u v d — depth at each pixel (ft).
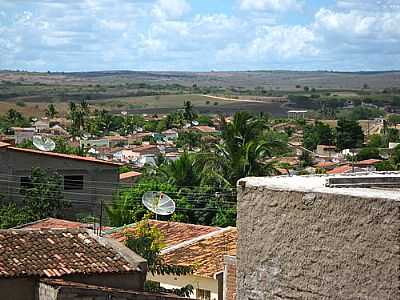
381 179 15.98
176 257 73.10
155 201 89.71
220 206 124.06
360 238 12.73
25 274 48.93
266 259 14.39
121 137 410.93
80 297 46.83
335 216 13.14
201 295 68.64
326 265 13.28
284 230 14.06
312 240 13.53
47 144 150.92
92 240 55.88
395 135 331.16
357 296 12.78
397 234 12.21
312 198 13.55
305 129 339.36
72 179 137.49
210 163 136.98
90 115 554.05
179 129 463.83
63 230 56.75
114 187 140.05
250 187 14.74
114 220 117.08
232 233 79.92
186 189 127.95
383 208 12.41
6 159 132.46
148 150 315.58
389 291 12.32
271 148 142.92
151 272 65.21
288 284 13.98
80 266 51.34
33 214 128.36
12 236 54.65
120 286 51.85
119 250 54.34
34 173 133.39
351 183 15.49
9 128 407.23
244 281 14.84
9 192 132.46
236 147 138.62
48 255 52.60
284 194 14.06
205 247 75.72
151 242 64.75
